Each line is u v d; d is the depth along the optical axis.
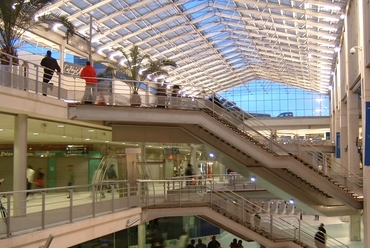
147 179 15.85
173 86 16.20
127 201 13.45
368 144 15.30
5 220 7.95
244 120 16.75
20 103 11.55
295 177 18.38
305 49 40.16
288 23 35.22
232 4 34.09
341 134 31.80
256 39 43.38
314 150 18.33
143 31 33.84
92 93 14.82
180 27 36.59
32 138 19.23
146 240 21.91
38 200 9.02
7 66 11.08
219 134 16.08
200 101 16.20
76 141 21.33
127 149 15.33
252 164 17.81
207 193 15.54
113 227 12.16
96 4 26.39
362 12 17.62
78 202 10.62
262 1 30.31
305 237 15.95
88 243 18.06
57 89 13.69
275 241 15.46
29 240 8.38
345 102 31.78
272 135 17.00
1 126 14.91
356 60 20.92
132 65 27.91
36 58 23.03
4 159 21.00
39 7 14.77
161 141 17.02
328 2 25.53
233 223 15.37
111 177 16.42
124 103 15.33
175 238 23.81
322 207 18.88
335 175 18.38
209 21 39.09
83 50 23.67
